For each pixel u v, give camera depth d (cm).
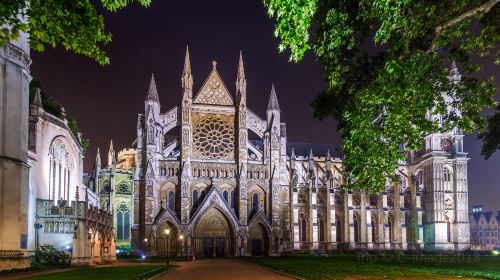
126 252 10650
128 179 12350
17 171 4759
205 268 5444
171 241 9669
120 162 14775
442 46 2288
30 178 5644
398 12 2102
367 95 2402
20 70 4884
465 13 2014
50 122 6538
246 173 10250
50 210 5641
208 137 10400
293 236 11619
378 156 2489
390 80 2275
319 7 2491
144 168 9931
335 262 6588
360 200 12781
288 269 4744
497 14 2192
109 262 6938
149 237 9512
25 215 4956
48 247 5397
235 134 10525
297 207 11794
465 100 2295
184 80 10319
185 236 9656
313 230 11919
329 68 2609
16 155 4762
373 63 2598
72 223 5669
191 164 10175
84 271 4541
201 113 10444
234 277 3903
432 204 13525
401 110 2323
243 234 9938
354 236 12656
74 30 1848
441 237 13288
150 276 3853
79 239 5562
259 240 10188
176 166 10094
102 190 12044
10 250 4478
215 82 10644
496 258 8381
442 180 13562
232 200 10288
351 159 2577
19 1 1689
